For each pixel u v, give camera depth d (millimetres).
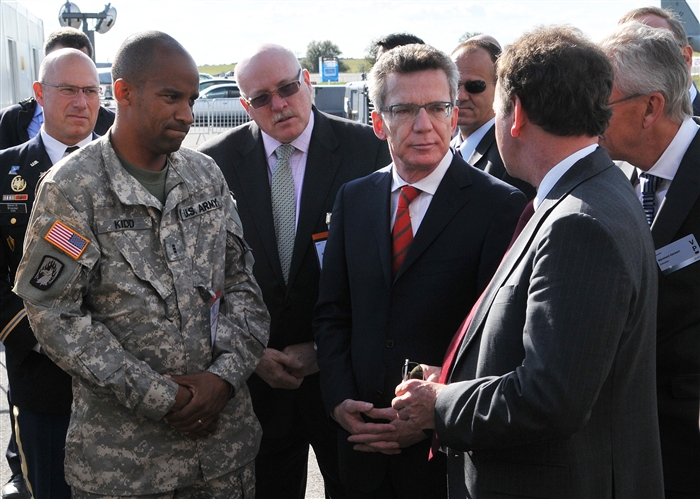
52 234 1982
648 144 2188
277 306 2852
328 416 2596
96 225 2041
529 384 1549
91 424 2104
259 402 2898
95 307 2082
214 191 2287
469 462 1793
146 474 2100
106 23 8961
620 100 2129
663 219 2164
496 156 3570
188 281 2143
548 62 1679
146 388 2006
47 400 2799
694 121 2254
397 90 2291
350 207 2541
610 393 1650
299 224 2840
